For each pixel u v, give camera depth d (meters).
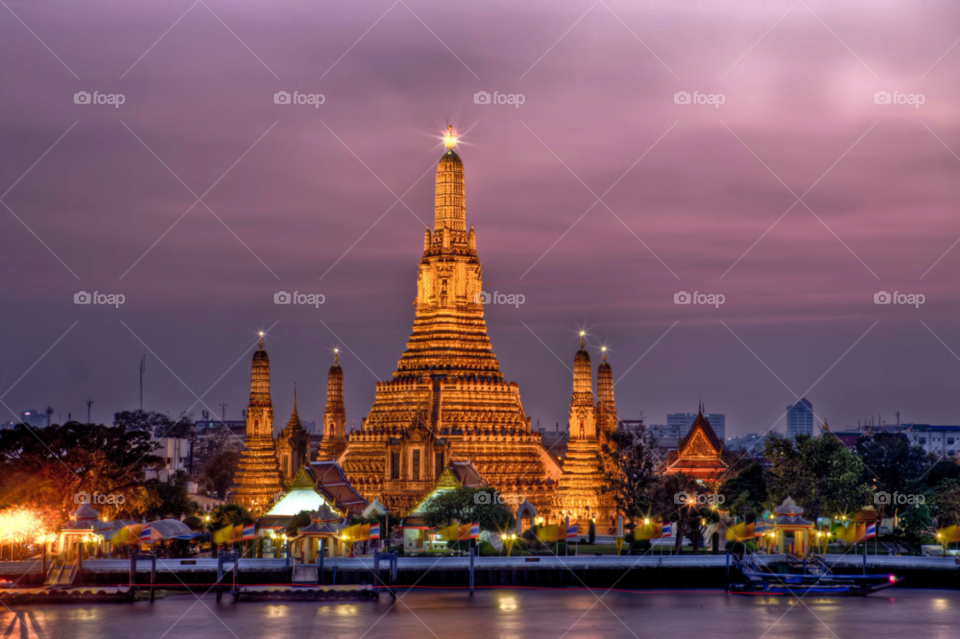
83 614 154.62
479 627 148.12
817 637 144.25
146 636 142.38
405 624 149.50
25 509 180.00
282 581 173.00
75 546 176.88
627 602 166.38
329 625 148.75
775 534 191.00
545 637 143.12
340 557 176.25
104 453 195.38
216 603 162.12
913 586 181.38
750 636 144.75
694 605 164.62
